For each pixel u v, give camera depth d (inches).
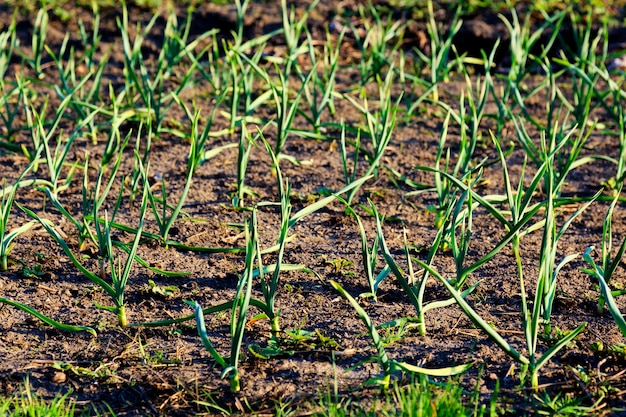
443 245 160.6
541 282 114.3
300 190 187.6
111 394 117.6
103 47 280.2
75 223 153.6
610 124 226.8
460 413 104.8
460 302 112.4
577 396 115.7
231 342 122.1
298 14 295.4
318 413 111.6
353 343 129.8
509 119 228.5
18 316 136.8
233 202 176.6
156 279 148.8
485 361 124.0
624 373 121.0
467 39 279.7
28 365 123.6
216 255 158.2
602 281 117.6
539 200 182.7
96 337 131.1
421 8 298.4
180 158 205.0
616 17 291.9
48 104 238.7
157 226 169.2
